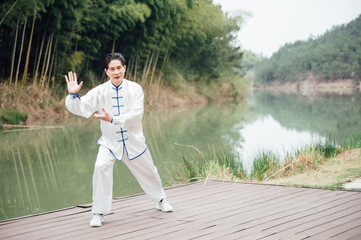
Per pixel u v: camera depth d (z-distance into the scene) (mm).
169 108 27531
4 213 5641
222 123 17375
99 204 3926
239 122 17594
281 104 31297
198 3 29844
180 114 22641
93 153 10320
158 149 10711
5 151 10625
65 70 20891
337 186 5242
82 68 23547
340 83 77875
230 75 40344
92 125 16891
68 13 18312
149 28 24562
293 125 15703
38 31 19391
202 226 3783
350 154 8227
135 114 3975
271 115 20828
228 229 3658
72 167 8664
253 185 5562
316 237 3352
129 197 5109
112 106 4102
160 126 16516
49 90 19781
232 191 5238
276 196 4824
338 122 16219
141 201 4887
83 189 6891
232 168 7332
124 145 4031
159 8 23672
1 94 17266
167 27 26375
